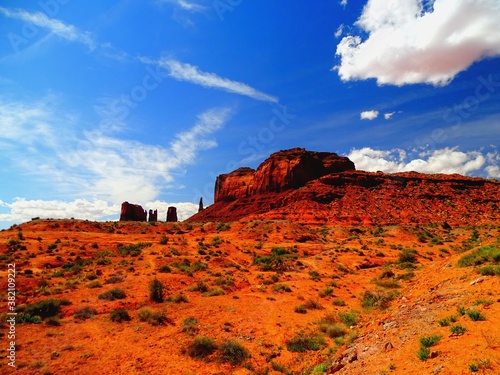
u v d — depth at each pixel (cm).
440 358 675
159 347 1358
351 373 822
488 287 1044
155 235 6588
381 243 5638
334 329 1480
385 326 1151
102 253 4050
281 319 1758
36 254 3750
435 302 1141
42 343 1358
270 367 1184
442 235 6519
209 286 2570
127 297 2105
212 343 1359
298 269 3609
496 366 561
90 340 1418
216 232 7250
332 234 7344
